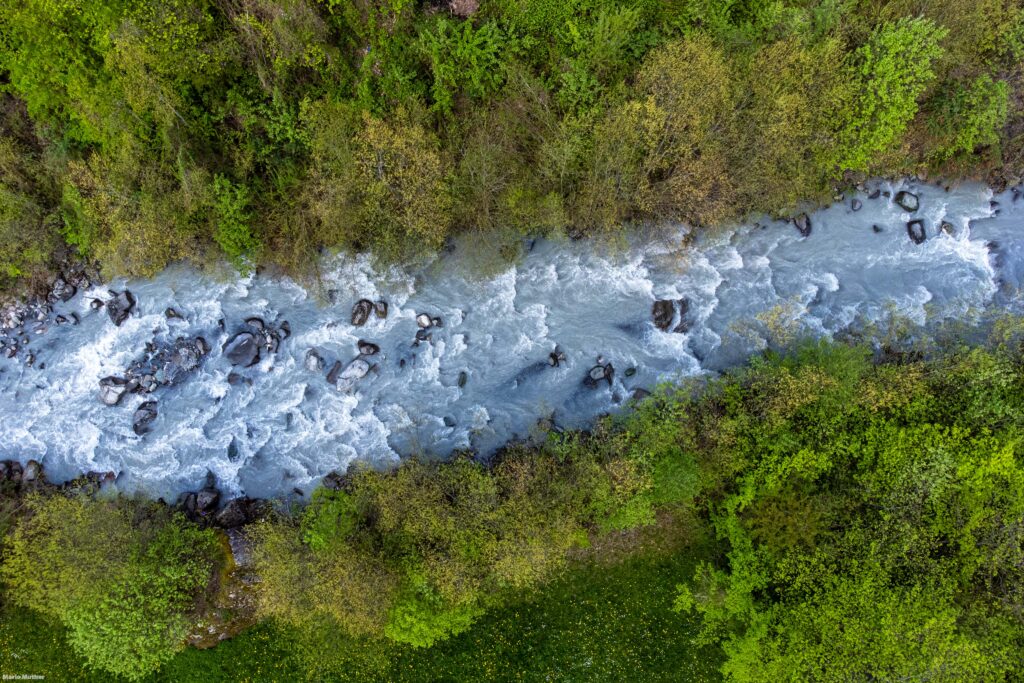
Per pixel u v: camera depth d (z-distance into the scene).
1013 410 14.39
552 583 16.61
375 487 15.79
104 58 13.96
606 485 14.93
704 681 16.23
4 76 14.90
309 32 14.30
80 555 14.34
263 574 14.72
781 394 14.91
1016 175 17.31
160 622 14.27
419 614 14.45
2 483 17.28
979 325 17.30
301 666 16.11
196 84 14.59
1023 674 13.66
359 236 16.91
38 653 16.34
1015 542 13.73
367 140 14.82
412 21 15.04
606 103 15.27
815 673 13.66
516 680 16.33
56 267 17.03
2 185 15.23
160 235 15.66
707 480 15.16
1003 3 14.84
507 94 15.49
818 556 14.01
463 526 14.64
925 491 14.05
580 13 14.83
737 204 16.91
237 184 15.82
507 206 16.53
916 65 14.16
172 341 17.53
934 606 13.38
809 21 14.72
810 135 15.53
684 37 14.72
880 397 14.70
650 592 16.56
